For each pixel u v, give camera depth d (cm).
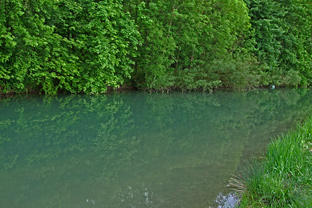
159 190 311
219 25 1461
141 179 339
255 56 1702
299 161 345
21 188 299
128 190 307
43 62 918
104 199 282
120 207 267
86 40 996
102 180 331
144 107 885
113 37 1029
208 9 1390
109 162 394
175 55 1441
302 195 284
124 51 1056
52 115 671
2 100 820
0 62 822
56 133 527
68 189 303
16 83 871
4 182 311
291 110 963
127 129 596
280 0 1897
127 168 373
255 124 702
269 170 344
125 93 1190
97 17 978
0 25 764
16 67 827
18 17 803
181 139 536
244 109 955
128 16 1068
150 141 513
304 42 2117
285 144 384
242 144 510
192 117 772
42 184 312
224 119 762
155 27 1186
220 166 390
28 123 581
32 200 273
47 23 916
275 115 849
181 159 417
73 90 1025
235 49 1620
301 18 1945
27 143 459
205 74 1414
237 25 1555
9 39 778
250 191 309
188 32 1331
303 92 1744
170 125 660
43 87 955
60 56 980
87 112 737
